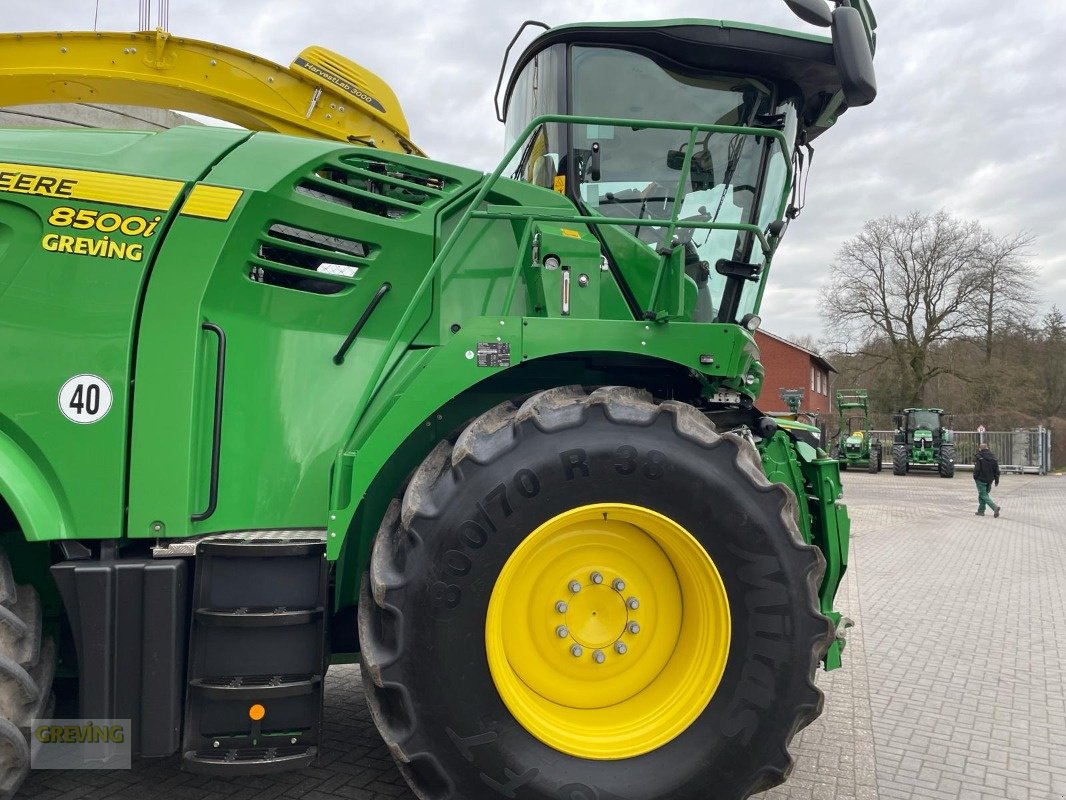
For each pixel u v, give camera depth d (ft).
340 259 9.25
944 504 57.26
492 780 7.75
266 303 8.87
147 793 9.38
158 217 8.32
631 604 8.73
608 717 8.58
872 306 122.52
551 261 9.62
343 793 9.49
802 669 8.19
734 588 8.24
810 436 12.91
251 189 8.61
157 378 8.04
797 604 8.23
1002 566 29.91
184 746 7.42
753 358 10.89
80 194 8.19
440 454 8.52
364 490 8.03
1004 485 78.28
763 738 8.12
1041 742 12.10
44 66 11.48
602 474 8.05
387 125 12.71
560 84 10.97
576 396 8.86
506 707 7.86
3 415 7.79
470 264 9.86
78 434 7.88
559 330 8.76
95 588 7.41
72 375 7.91
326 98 12.31
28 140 8.58
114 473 7.89
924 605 22.70
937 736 12.34
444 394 8.38
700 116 11.21
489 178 8.98
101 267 8.11
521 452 7.98
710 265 11.22
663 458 8.14
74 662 8.95
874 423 123.85
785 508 8.43
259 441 8.63
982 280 116.98
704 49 10.90
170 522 7.93
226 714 7.48
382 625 7.88
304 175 8.99
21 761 7.39
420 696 7.64
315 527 8.77
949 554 32.99
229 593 7.72
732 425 11.62
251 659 7.61
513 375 10.30
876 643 18.29
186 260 8.30
